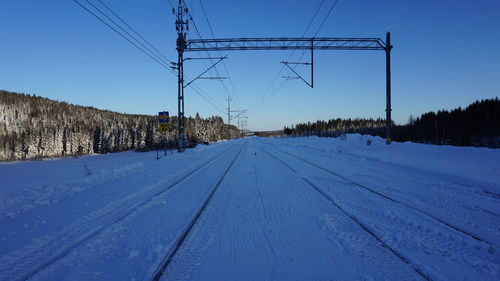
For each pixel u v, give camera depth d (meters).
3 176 17.89
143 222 6.09
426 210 6.68
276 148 35.66
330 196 8.21
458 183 10.11
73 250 4.64
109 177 12.00
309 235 5.29
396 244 4.77
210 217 6.50
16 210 7.01
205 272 3.95
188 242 5.03
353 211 6.70
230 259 4.36
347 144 25.75
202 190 9.55
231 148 39.38
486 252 4.41
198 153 27.92
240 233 5.46
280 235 5.32
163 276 3.84
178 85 27.25
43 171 20.67
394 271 3.90
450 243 4.78
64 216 6.56
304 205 7.36
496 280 3.64
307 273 3.89
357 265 4.09
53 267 4.11
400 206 7.06
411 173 12.52
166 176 12.58
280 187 9.79
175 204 7.68
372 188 9.33
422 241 4.86
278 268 4.05
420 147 17.56
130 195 8.73
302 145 37.56
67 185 9.60
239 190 9.45
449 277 3.72
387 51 21.25
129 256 4.45
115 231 5.53
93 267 4.11
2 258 4.41
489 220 5.94
